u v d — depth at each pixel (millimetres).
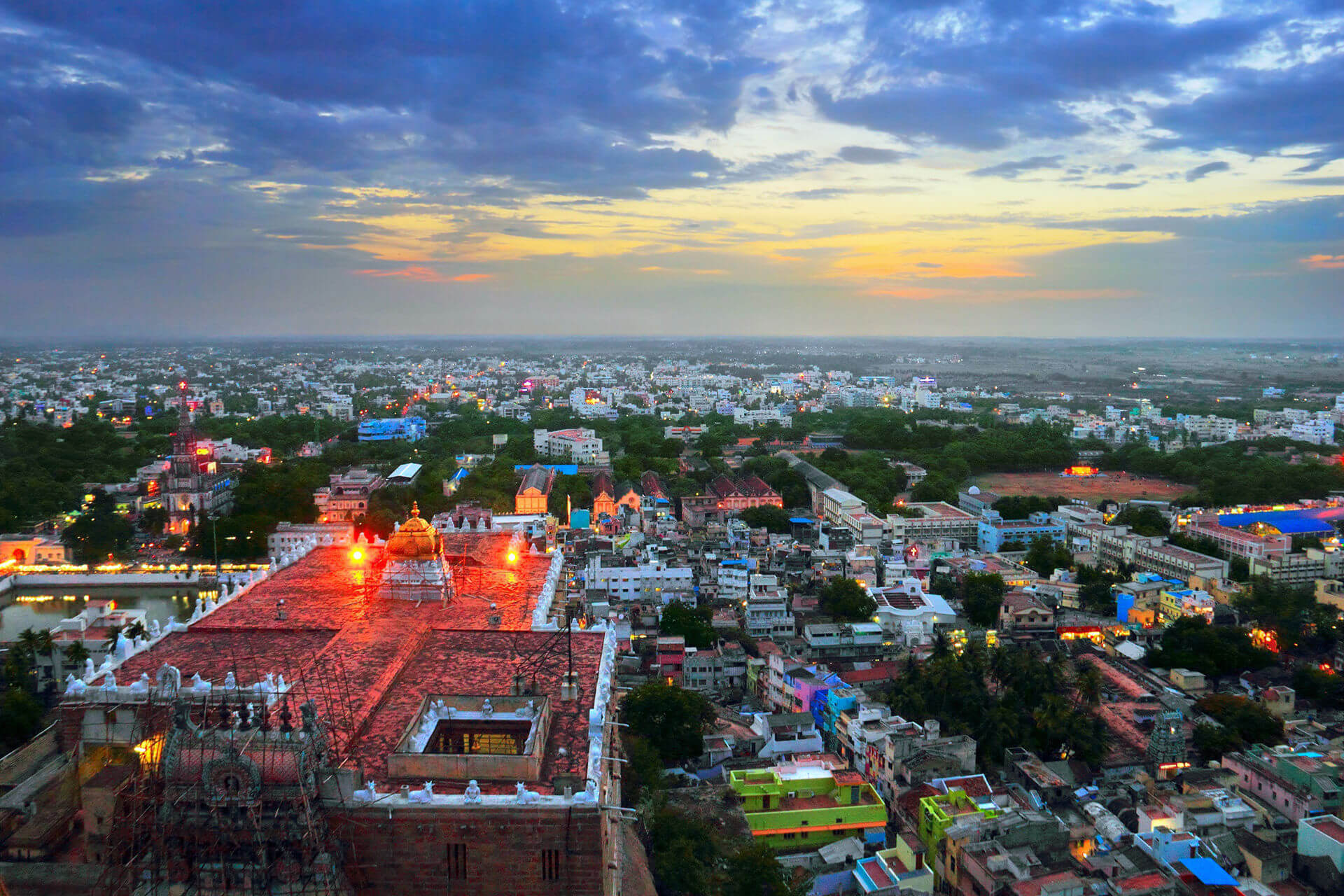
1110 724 146750
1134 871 99500
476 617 95688
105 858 56219
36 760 70812
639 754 115000
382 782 59062
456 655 83125
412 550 101500
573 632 89875
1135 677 166750
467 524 161375
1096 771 132750
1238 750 136125
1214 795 120562
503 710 69875
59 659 149250
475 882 55844
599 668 80438
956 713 141000
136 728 65500
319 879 53750
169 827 54375
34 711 130250
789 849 109625
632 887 86438
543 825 55406
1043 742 136375
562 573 124500
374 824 55344
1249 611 194000
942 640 163250
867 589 199500
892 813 119688
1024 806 114250
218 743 55000
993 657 154125
